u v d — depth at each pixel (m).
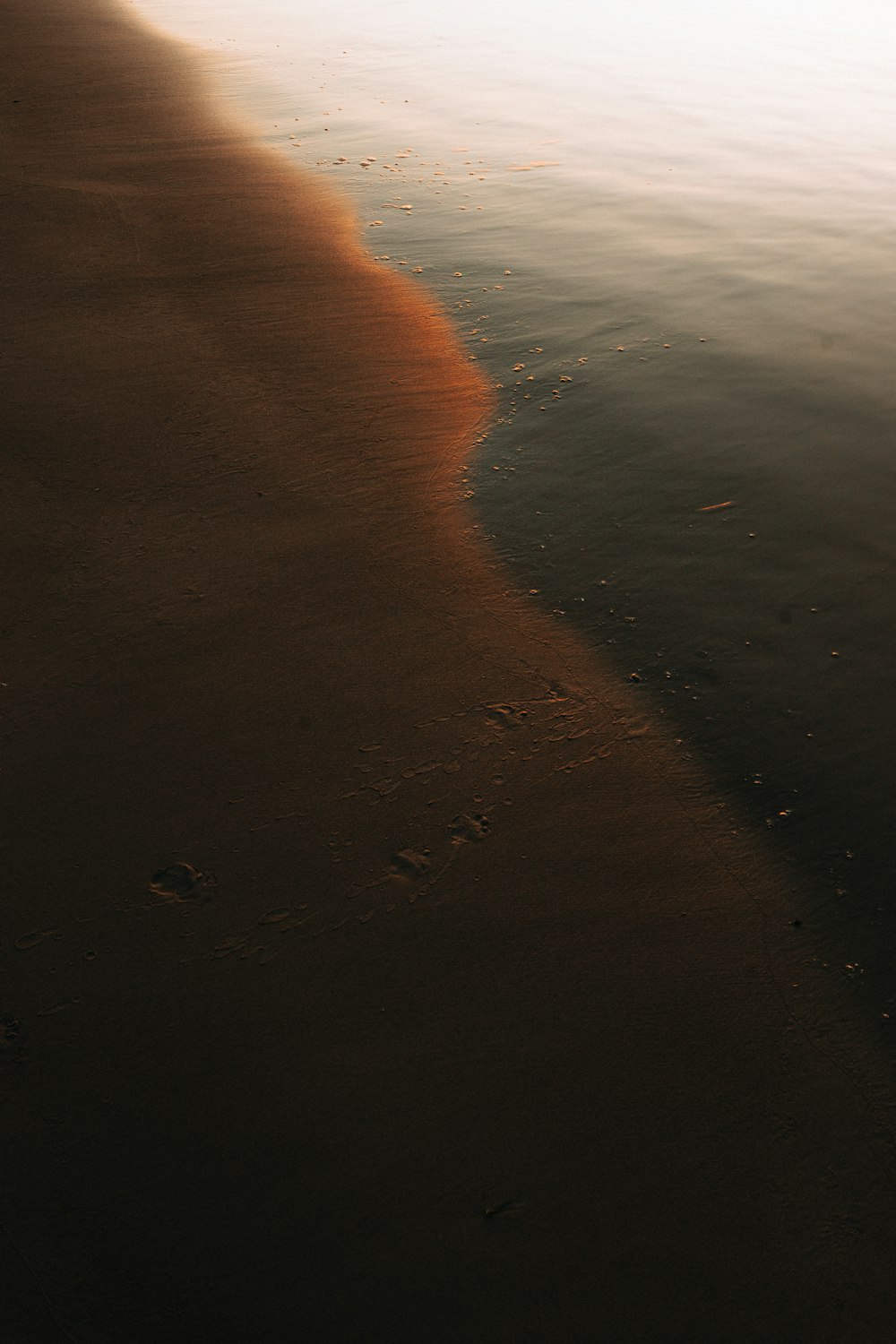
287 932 2.38
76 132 8.05
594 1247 1.86
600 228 6.30
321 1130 2.02
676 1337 1.75
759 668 3.11
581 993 2.27
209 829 2.62
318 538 3.69
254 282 5.68
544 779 2.77
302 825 2.63
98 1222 1.89
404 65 10.06
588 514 3.82
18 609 3.31
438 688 3.06
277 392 4.61
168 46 10.74
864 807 2.67
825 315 5.09
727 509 3.79
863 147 7.43
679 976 2.30
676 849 2.58
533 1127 2.03
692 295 5.40
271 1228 1.88
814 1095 2.08
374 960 2.33
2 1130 2.02
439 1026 2.20
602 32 11.16
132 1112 2.05
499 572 3.55
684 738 2.90
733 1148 2.00
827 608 3.30
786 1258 1.84
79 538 3.64
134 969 2.30
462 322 5.28
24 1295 1.80
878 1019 2.21
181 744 2.86
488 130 8.20
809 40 10.61
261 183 7.11
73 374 4.68
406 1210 1.91
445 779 2.76
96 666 3.11
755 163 7.23
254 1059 2.14
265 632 3.25
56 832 2.61
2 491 3.85
